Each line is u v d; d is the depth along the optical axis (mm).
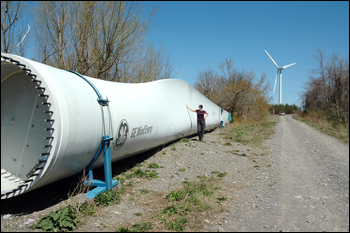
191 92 9961
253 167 6629
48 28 9617
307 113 35812
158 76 15281
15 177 3744
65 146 3250
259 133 14539
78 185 4215
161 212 3436
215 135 12438
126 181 4859
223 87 23250
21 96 3758
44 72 3320
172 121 7574
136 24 10805
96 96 4133
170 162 6570
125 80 12539
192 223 3162
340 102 21547
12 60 3217
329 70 22531
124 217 3270
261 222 3281
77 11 9773
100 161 4297
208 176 5633
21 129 3756
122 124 4578
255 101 23219
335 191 4707
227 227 3090
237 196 4320
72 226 2842
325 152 9078
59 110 3180
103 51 10242
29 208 3410
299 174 5980
